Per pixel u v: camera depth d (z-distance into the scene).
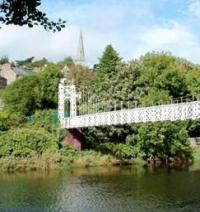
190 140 88.81
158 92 82.56
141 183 51.50
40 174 60.81
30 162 66.62
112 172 62.78
